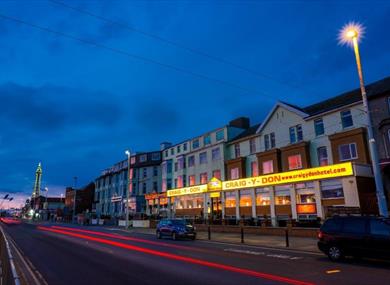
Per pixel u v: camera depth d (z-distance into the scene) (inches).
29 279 382.3
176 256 579.2
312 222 994.1
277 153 1390.3
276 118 1465.3
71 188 4151.1
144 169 2674.7
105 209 3166.8
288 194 1236.5
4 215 5846.5
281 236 995.3
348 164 1018.7
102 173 3462.1
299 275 398.0
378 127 1067.9
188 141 2081.7
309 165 1266.0
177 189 1888.5
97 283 359.3
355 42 677.9
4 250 486.3
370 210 965.8
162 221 1045.8
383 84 1143.0
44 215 4650.6
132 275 402.0
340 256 509.0
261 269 441.7
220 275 399.5
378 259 485.4
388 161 958.4
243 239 898.7
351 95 1288.1
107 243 842.2
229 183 1507.1
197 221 1487.5
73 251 665.6
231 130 1781.5
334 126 1214.9
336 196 1061.1
